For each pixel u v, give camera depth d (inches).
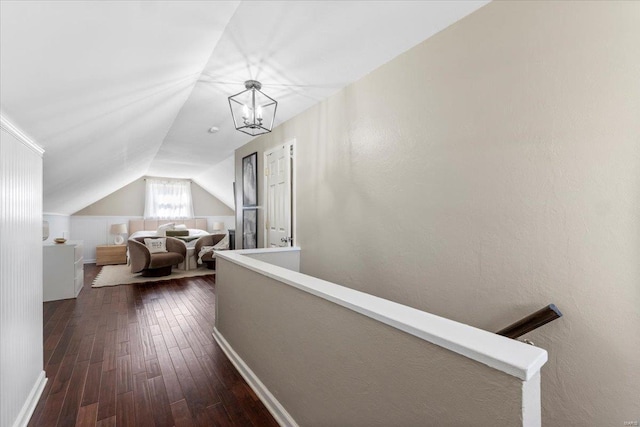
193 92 100.4
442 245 66.9
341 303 43.8
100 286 170.2
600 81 44.3
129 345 94.1
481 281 59.4
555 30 48.7
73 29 37.1
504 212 55.6
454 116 64.0
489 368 26.8
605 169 43.9
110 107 70.1
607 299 43.9
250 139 162.1
